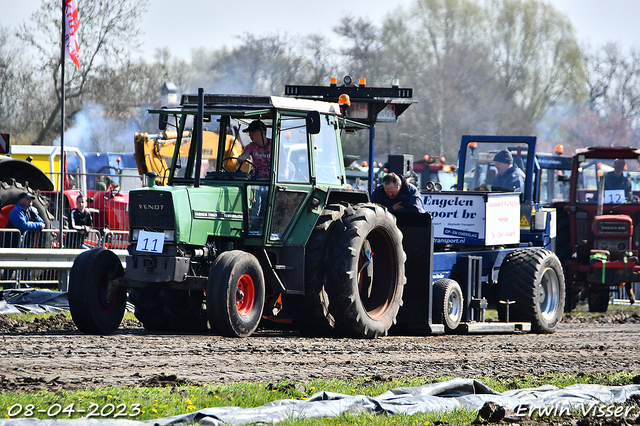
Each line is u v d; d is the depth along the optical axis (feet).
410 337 101.09
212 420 46.32
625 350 94.99
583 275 172.96
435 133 446.19
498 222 119.85
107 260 89.56
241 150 96.07
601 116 490.08
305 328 96.94
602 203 170.40
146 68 415.23
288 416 48.52
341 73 460.14
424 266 104.83
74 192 190.29
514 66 487.20
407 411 53.01
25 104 372.17
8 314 110.32
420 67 465.06
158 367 66.95
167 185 97.55
